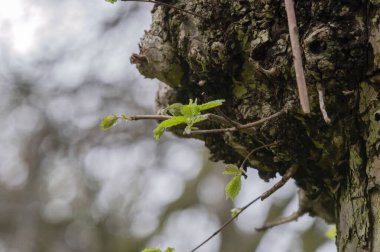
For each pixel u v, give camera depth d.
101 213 3.93
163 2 1.38
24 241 4.26
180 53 1.37
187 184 3.81
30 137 3.67
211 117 1.31
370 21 1.28
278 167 1.39
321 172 1.36
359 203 1.30
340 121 1.31
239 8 1.33
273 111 1.34
